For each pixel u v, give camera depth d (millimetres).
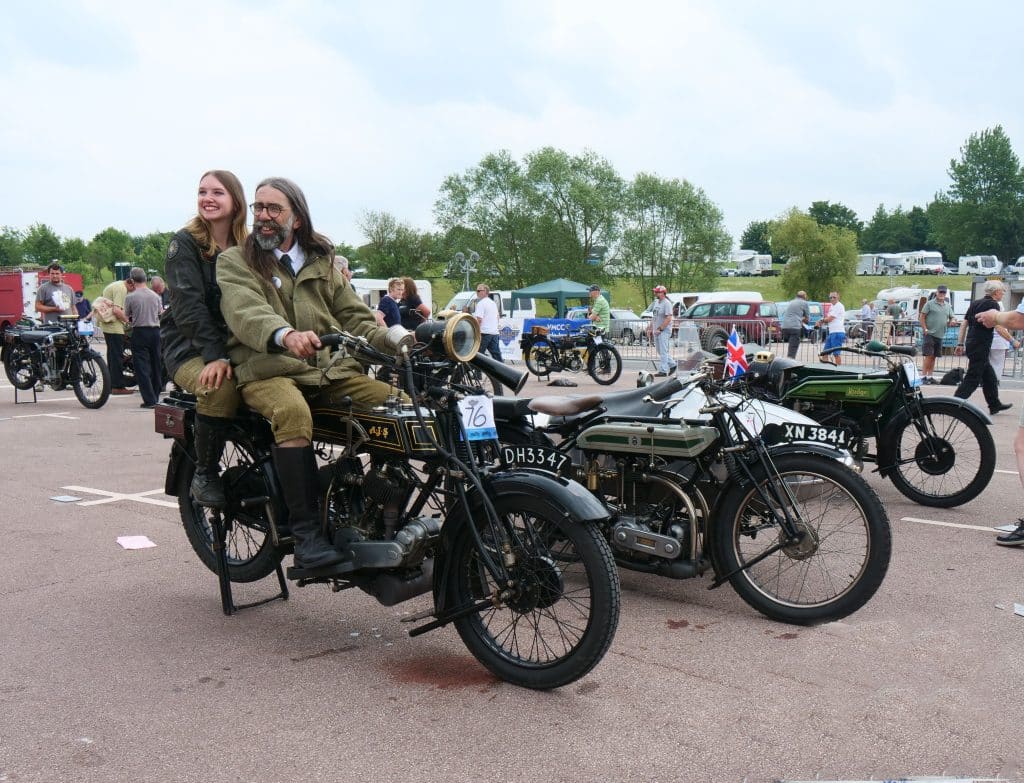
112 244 97188
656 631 4113
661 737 3070
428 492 3617
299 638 3990
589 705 3322
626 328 23969
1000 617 4242
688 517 4355
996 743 3029
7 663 3691
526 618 3955
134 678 3553
